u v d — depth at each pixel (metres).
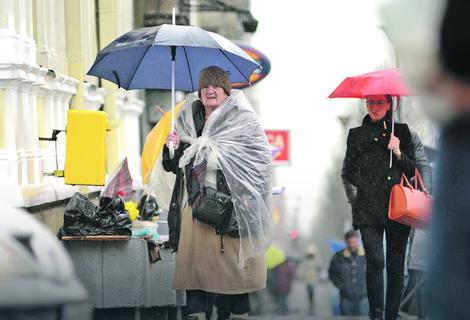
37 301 6.81
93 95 31.66
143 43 19.09
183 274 17.48
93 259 20.83
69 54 29.27
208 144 17.34
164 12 47.22
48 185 23.09
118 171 25.70
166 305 21.20
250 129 17.50
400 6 6.60
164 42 18.83
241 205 17.30
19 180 21.11
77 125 21.56
